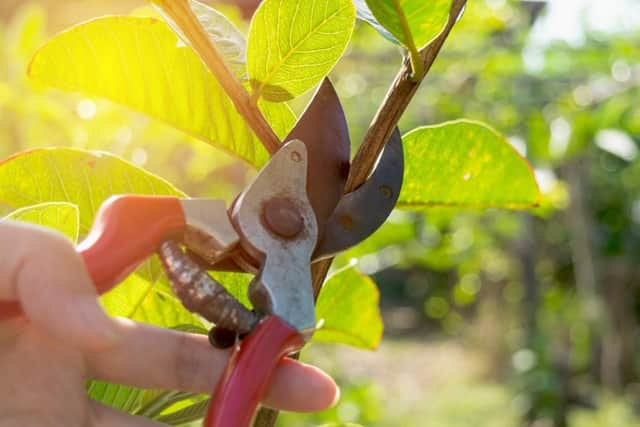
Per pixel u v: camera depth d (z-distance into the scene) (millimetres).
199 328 553
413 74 496
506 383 3631
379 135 504
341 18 502
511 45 2076
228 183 1284
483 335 4055
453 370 4078
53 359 483
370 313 644
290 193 493
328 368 1632
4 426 471
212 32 533
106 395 543
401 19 480
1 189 542
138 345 498
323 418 1388
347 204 508
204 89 543
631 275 3561
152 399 552
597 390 3326
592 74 2107
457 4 506
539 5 2131
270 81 511
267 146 502
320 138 508
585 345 3326
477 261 2979
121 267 450
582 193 2756
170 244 458
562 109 2008
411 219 1843
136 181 547
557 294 3496
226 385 459
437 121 2439
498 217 2625
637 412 3232
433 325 5398
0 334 474
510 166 582
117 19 526
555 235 3561
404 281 6023
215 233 471
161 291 576
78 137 1060
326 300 638
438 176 586
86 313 417
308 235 492
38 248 417
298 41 506
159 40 533
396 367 4133
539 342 3129
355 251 1584
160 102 545
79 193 546
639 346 3689
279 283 477
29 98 1076
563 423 2977
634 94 1972
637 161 2600
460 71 2145
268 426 515
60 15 1980
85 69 536
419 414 3291
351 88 2309
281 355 468
